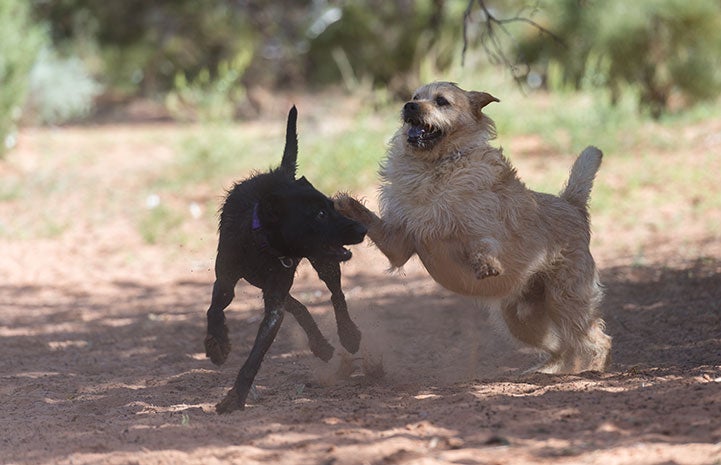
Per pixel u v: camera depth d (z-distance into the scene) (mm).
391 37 30938
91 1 44906
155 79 46312
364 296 14852
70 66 37562
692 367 9789
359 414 7941
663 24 26906
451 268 9555
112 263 17875
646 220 18453
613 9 26688
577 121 25938
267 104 40562
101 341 12719
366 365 9922
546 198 10008
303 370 10648
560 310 9961
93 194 22875
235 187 9172
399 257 9586
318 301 14609
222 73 32781
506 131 25891
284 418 7957
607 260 16141
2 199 22328
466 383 9320
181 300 15344
